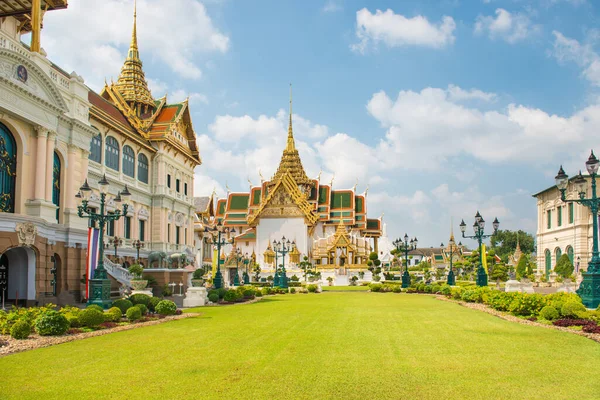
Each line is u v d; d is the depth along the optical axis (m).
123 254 49.53
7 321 18.17
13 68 29.25
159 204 57.09
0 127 30.14
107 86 57.00
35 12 33.59
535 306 23.52
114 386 11.03
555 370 12.33
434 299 40.19
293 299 41.44
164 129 58.16
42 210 31.72
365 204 109.69
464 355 14.23
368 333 18.81
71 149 36.31
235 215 110.81
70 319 19.42
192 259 65.38
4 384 11.23
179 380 11.52
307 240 103.12
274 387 10.88
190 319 24.20
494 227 40.91
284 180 103.50
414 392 10.49
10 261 31.39
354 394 10.36
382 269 96.50
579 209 70.62
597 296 23.61
